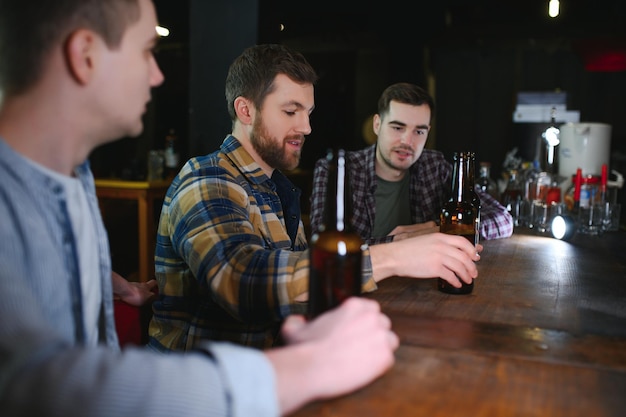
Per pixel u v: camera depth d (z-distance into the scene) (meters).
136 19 0.73
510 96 8.23
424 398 0.68
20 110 0.69
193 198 1.21
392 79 7.62
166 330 1.36
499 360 0.81
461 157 1.41
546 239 2.04
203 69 3.61
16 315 0.49
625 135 7.73
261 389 0.53
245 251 1.08
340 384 0.58
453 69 8.41
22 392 0.46
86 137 0.75
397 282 1.31
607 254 1.73
